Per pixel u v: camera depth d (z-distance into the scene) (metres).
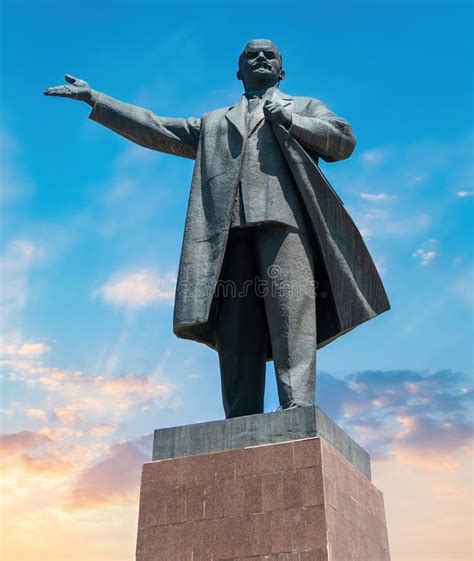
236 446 12.66
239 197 14.53
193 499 12.40
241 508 12.02
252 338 14.70
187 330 14.40
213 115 15.71
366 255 14.45
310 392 13.48
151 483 12.79
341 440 13.36
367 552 12.75
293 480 11.94
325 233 14.31
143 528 12.44
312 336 13.92
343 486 12.55
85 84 15.98
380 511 14.07
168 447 13.08
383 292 14.36
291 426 12.52
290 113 14.58
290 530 11.58
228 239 14.89
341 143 14.85
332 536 11.55
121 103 16.03
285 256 14.20
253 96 15.73
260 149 14.81
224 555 11.76
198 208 14.75
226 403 14.39
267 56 16.02
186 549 12.02
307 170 14.47
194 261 14.29
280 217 14.22
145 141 16.11
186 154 16.11
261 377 14.66
